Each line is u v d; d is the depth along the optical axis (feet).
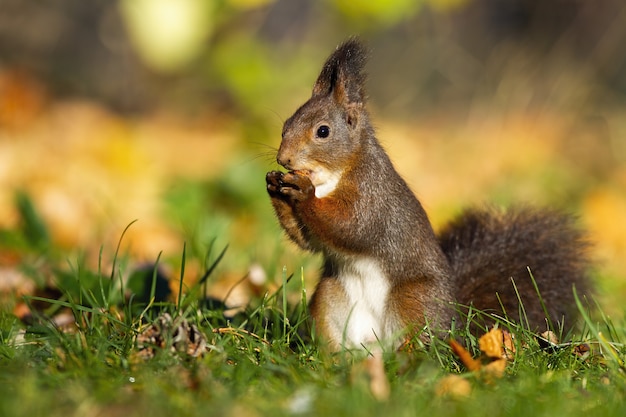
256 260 38.83
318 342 26.50
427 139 77.05
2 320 28.07
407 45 84.53
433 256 30.27
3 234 39.65
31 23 84.02
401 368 23.65
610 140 73.87
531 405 19.98
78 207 49.47
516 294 30.58
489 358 24.23
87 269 34.86
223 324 28.19
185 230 41.83
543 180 62.80
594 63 79.51
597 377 23.22
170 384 21.06
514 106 79.30
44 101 80.18
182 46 38.29
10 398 19.60
